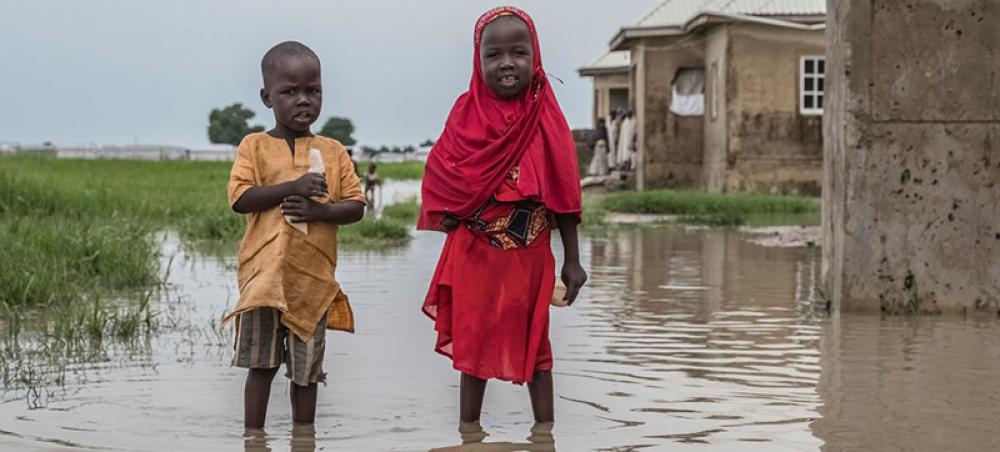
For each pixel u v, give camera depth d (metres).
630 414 4.94
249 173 4.68
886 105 7.82
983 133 7.79
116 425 4.74
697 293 9.20
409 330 7.21
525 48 4.77
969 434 4.55
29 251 9.75
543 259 4.84
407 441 4.52
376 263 11.83
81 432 4.60
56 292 8.66
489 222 4.76
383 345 6.66
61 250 10.38
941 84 7.79
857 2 7.79
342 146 4.91
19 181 18.22
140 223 15.70
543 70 4.88
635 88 31.97
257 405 4.71
